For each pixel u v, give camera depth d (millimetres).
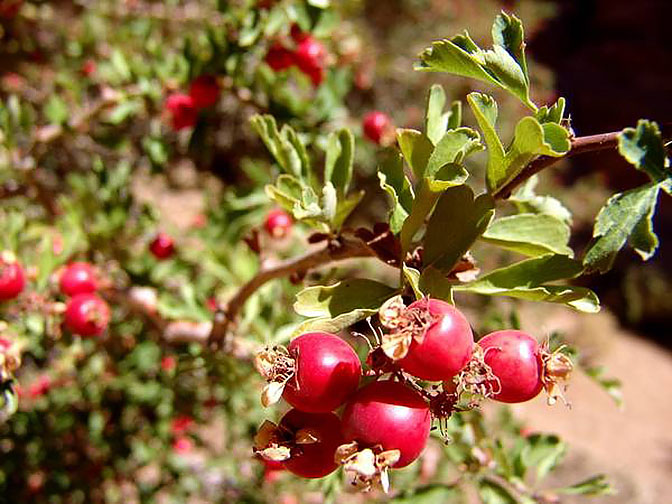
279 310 225
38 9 377
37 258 244
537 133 104
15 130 278
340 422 112
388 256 128
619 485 643
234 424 318
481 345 108
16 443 284
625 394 906
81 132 281
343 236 144
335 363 103
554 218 123
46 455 293
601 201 1034
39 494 300
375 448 98
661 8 1425
